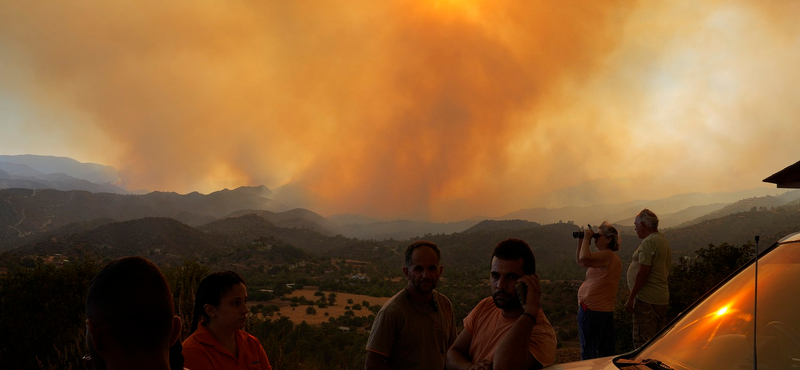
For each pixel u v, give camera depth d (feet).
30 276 30.40
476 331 11.26
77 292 31.42
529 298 9.75
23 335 28.71
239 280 12.28
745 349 8.02
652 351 9.40
